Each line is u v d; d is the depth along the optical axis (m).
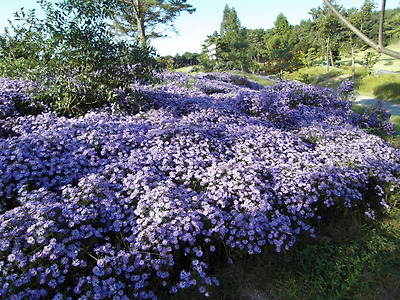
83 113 6.52
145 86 9.02
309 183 4.37
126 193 3.96
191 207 3.64
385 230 4.27
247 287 3.20
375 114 9.88
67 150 4.62
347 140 6.86
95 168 4.39
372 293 3.15
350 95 12.55
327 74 28.62
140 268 2.89
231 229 3.45
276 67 29.12
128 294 2.78
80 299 2.49
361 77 22.95
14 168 3.82
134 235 3.24
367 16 22.47
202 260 3.33
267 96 9.06
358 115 10.17
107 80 6.76
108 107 6.66
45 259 2.76
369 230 4.21
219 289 3.12
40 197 3.45
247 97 9.22
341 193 4.25
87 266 2.87
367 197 4.98
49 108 6.38
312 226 4.14
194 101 8.39
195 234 3.24
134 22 24.36
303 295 3.11
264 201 3.83
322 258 3.57
